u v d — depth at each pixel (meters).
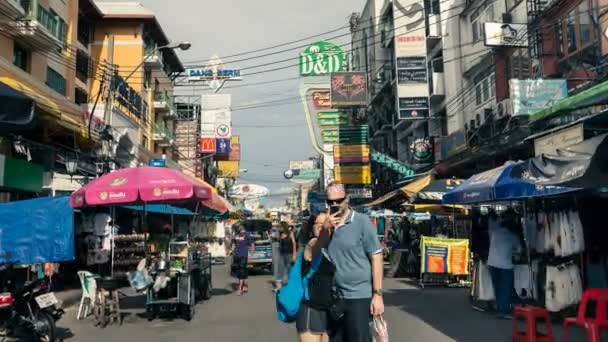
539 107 15.38
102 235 13.14
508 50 21.41
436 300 11.51
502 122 21.03
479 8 25.72
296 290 4.56
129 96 27.17
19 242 10.09
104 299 9.47
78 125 16.09
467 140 23.97
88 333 8.66
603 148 4.92
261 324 9.27
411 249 16.59
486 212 11.12
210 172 50.97
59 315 7.71
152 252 12.55
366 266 4.45
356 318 4.35
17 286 7.49
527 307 6.88
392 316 9.55
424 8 30.70
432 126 32.00
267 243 21.53
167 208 15.47
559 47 16.83
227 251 41.12
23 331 7.18
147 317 10.13
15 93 6.43
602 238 8.48
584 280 8.42
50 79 20.69
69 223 10.42
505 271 9.18
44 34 18.09
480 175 9.82
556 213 8.37
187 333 8.58
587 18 15.27
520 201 10.07
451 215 18.05
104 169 17.77
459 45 27.61
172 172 10.16
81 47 29.34
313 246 4.51
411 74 30.17
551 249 8.52
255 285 16.73
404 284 14.88
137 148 27.30
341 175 38.97
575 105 10.20
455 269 13.72
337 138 41.94
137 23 32.25
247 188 65.25
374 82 42.50
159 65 34.81
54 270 13.03
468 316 9.41
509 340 7.32
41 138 15.62
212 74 43.59
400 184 31.75
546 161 5.58
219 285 16.83
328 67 43.38
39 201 10.39
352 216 4.52
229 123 48.00
